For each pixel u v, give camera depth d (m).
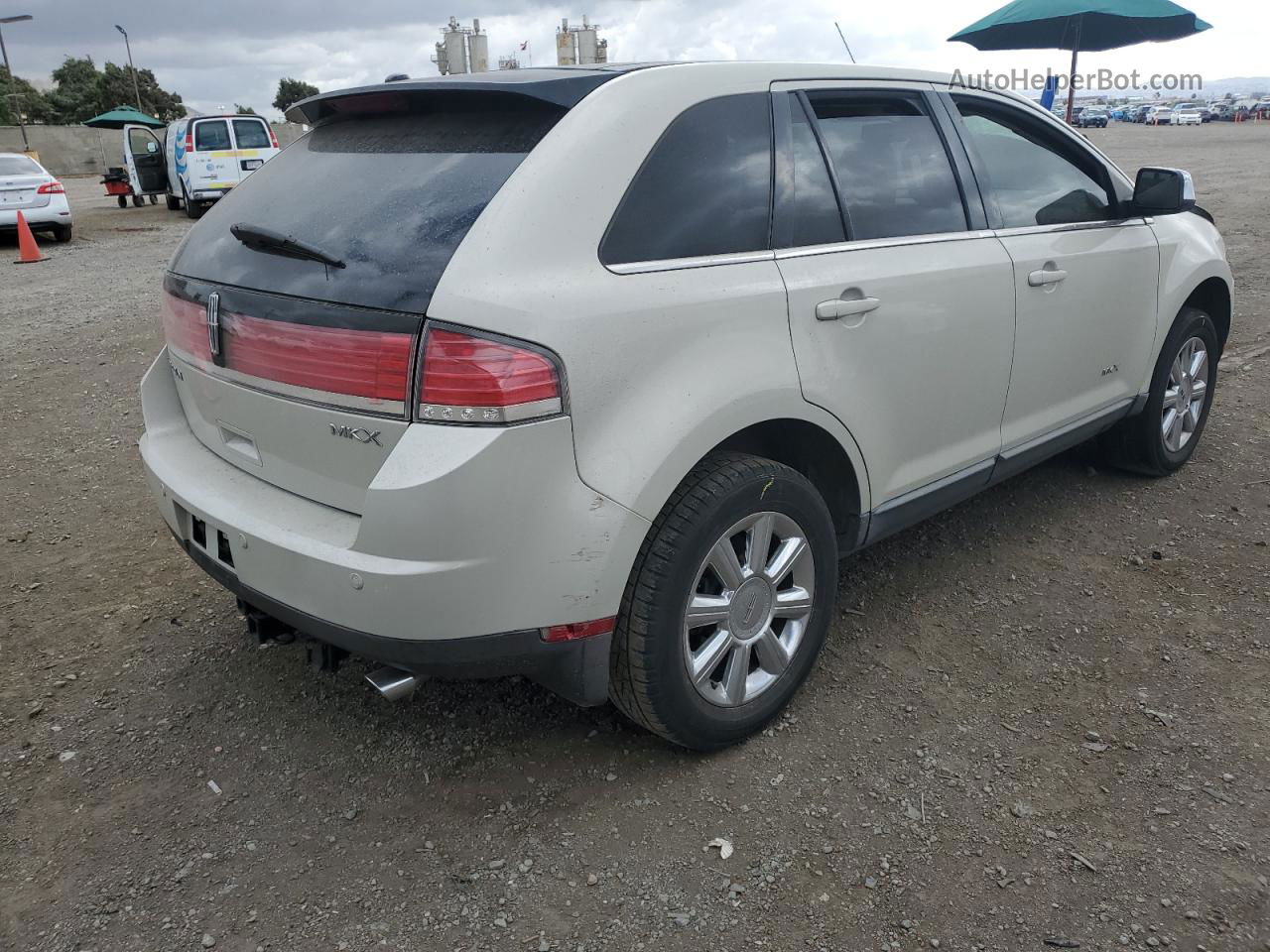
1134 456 4.55
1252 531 4.07
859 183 3.02
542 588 2.27
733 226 2.64
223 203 3.00
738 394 2.50
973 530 4.18
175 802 2.66
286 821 2.58
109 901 2.33
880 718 2.93
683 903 2.28
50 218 15.24
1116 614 3.47
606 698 2.53
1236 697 2.96
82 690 3.19
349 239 2.38
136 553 4.18
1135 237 4.07
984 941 2.15
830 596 2.97
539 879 2.36
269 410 2.48
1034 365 3.61
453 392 2.12
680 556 2.46
